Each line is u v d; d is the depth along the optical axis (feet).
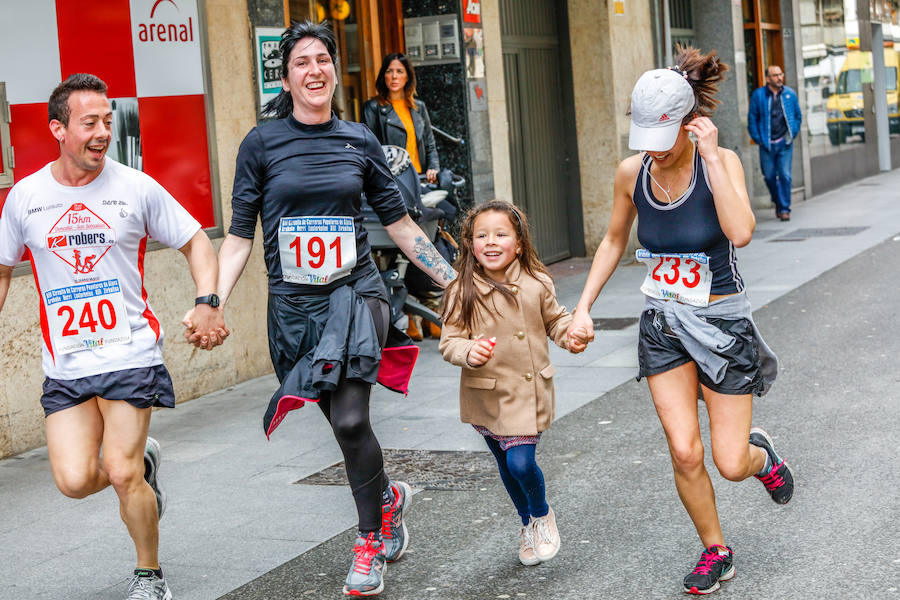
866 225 55.83
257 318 30.48
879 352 28.14
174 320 27.73
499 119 42.19
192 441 24.18
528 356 15.21
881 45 91.50
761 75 67.72
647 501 18.35
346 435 14.87
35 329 24.31
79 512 19.81
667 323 14.47
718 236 14.17
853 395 24.13
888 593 14.08
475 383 15.38
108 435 14.29
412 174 30.01
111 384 14.17
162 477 21.53
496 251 15.16
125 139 26.89
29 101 24.50
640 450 21.26
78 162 13.94
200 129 28.84
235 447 23.50
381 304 15.60
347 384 15.01
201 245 15.02
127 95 26.91
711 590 14.51
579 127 49.57
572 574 15.52
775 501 16.08
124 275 14.47
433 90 40.50
